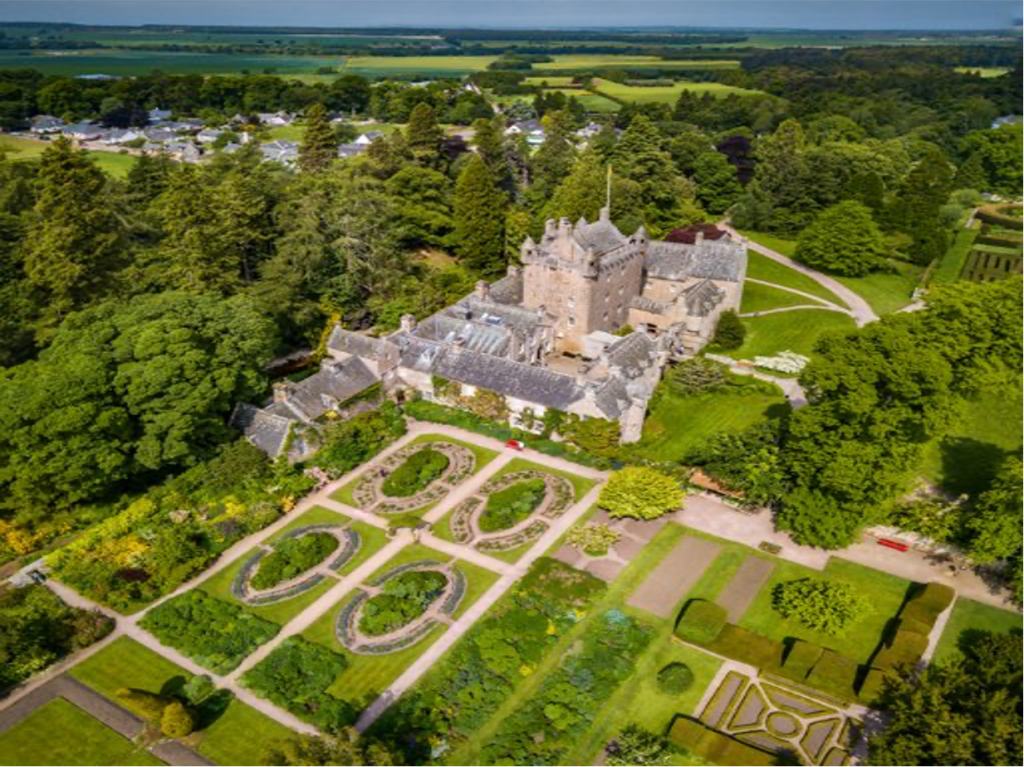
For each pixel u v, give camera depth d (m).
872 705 46.44
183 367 66.56
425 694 48.22
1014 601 54.91
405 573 58.09
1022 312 64.00
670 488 63.75
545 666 50.31
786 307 112.50
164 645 52.59
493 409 78.88
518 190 151.75
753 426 70.94
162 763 44.34
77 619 53.28
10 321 82.12
